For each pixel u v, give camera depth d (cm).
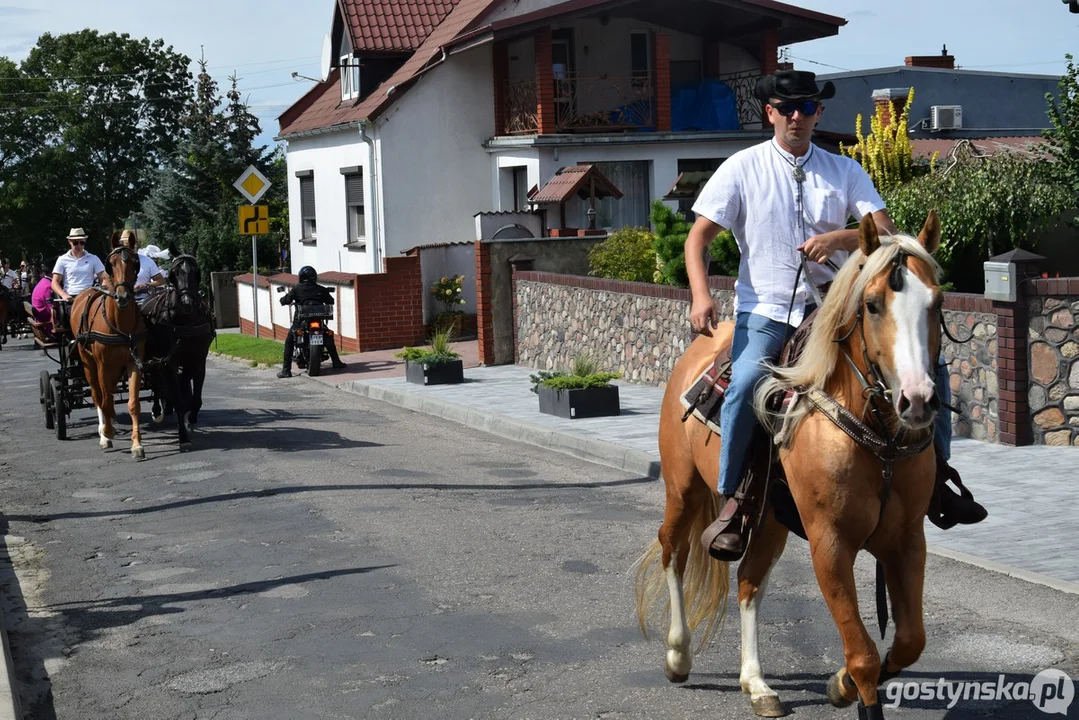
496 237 2553
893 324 443
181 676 650
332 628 719
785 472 503
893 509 477
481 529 962
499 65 2892
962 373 1224
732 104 2920
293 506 1070
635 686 606
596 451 1282
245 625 734
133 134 7131
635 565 837
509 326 2134
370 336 2494
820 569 479
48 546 971
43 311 1616
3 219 6975
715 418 555
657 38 2794
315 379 2103
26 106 6969
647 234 2114
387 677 632
